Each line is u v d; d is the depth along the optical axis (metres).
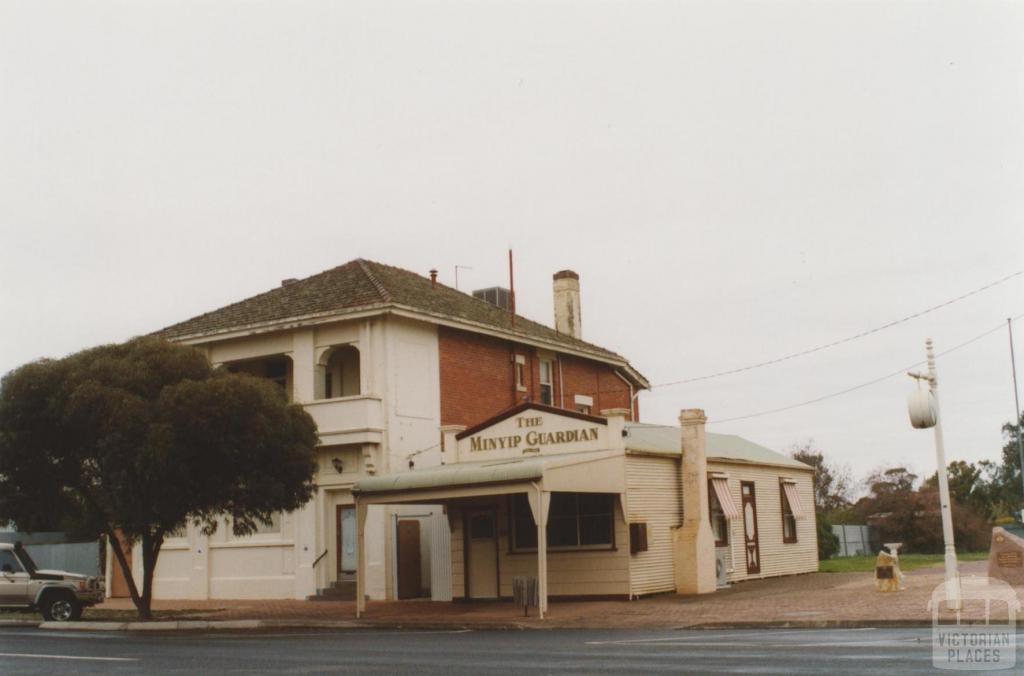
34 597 24.31
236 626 22.42
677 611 21.61
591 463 24.48
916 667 11.01
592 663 12.59
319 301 32.09
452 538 28.05
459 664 13.01
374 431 29.67
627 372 43.41
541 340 36.47
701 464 28.12
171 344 24.42
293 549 30.86
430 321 31.53
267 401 23.44
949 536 17.97
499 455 27.61
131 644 17.81
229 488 23.27
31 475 23.61
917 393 18.00
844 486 71.25
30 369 23.19
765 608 21.11
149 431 21.95
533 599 22.20
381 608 26.44
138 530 23.45
